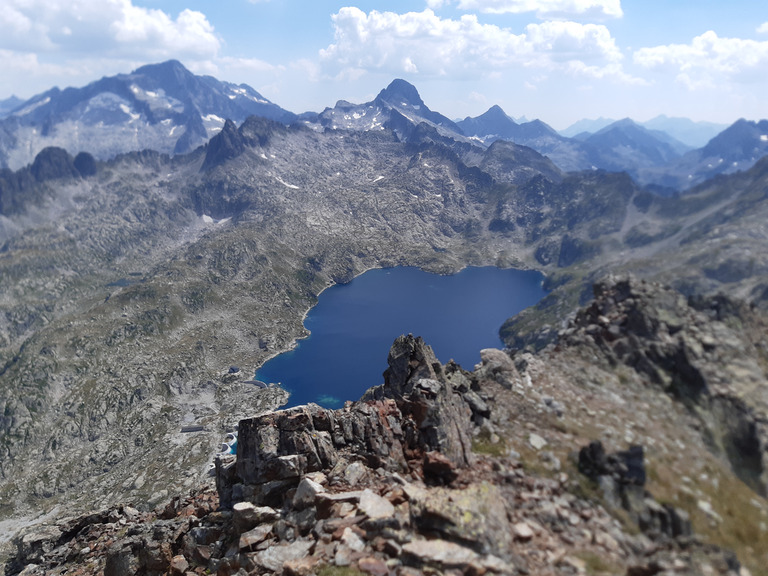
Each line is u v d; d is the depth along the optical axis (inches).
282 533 1288.1
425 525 1113.4
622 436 1355.8
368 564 1043.9
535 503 1148.5
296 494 1380.4
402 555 1049.5
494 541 1019.9
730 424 1376.7
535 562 969.5
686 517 1074.1
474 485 1213.1
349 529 1172.5
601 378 1627.7
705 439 1353.3
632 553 995.3
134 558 1626.5
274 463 1533.0
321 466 1515.7
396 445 1501.0
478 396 1567.4
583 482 1200.2
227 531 1489.9
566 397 1556.3
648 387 1560.0
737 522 1091.3
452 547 1021.2
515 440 1391.5
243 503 1430.9
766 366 1535.4
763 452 1309.1
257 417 1667.1
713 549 948.6
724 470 1258.0
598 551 998.4
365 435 1571.1
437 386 1563.7
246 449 1619.1
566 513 1106.7
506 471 1272.1
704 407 1446.9
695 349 1598.2
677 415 1439.5
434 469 1334.9
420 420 1518.2
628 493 1148.5
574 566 946.7
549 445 1349.7
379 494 1320.1
